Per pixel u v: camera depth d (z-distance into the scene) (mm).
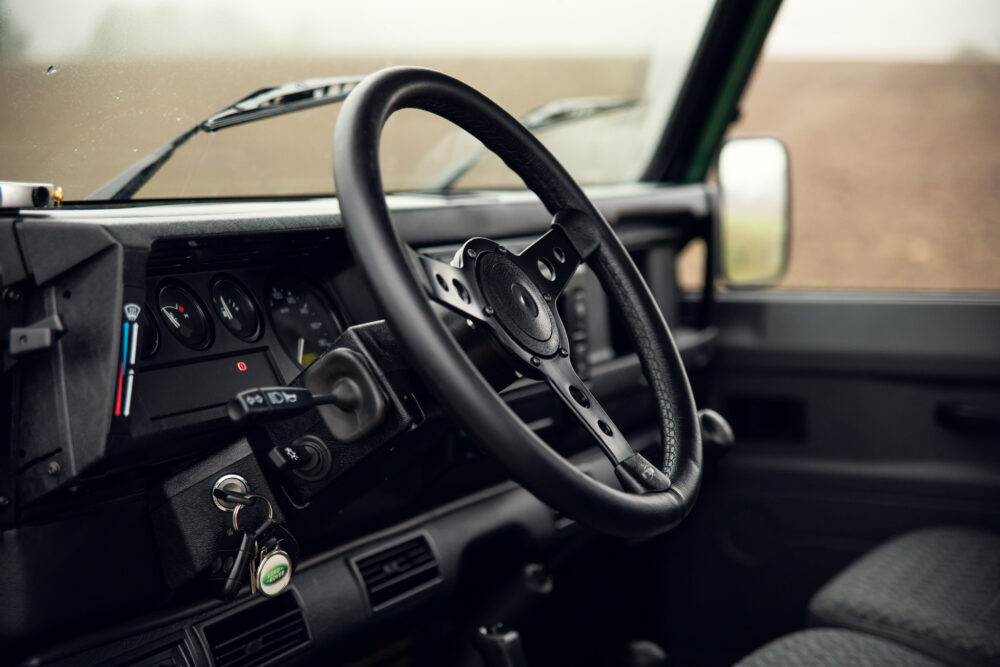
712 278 2010
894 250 2045
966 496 1880
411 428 911
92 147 1153
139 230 854
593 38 1838
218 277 1022
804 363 1978
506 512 1369
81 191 1171
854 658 1234
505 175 1835
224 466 948
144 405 884
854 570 1546
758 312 2031
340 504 1019
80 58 1098
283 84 1350
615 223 1711
